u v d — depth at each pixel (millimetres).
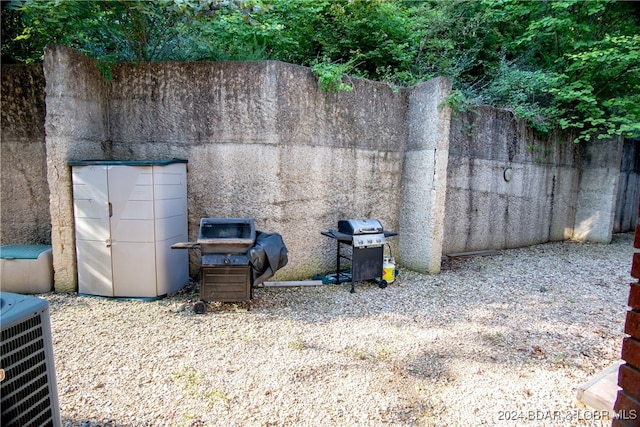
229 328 3295
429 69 6375
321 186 4781
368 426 2061
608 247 7465
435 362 2768
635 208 9945
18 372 1457
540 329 3400
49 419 1642
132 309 3656
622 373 1411
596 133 7727
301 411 2168
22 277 3979
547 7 7012
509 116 6523
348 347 2980
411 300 4141
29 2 3689
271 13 5438
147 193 3773
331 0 5863
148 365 2635
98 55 4738
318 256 4859
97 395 2268
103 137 4371
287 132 4441
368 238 4348
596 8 6582
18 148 4402
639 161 9766
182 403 2211
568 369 2691
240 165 4387
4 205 4469
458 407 2240
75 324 3291
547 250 7031
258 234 3871
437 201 4984
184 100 4367
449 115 4934
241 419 2086
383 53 5996
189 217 4477
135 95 4398
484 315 3734
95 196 3807
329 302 4020
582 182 8070
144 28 4406
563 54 7211
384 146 5246
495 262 5945
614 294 4523
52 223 3932
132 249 3844
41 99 4348
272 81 4285
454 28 6934
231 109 4344
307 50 5957
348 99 4871
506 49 7332
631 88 7270
